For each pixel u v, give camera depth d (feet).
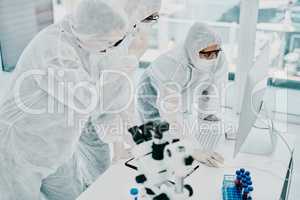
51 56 4.66
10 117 4.82
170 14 10.23
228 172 4.91
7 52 12.13
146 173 4.10
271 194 4.47
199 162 5.08
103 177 4.82
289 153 5.36
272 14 8.13
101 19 4.57
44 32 4.95
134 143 4.43
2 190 4.92
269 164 5.08
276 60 7.10
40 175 5.07
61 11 11.69
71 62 4.70
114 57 5.35
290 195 6.92
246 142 5.54
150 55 9.78
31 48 4.85
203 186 4.63
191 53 5.53
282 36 8.12
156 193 4.23
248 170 4.94
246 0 7.22
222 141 5.65
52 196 5.67
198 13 9.94
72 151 5.25
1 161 4.84
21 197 5.05
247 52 7.48
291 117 8.82
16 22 12.00
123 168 5.01
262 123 5.91
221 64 5.97
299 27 8.43
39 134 4.80
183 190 4.33
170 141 4.12
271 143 5.42
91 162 6.26
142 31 5.99
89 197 4.44
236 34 8.55
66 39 4.88
